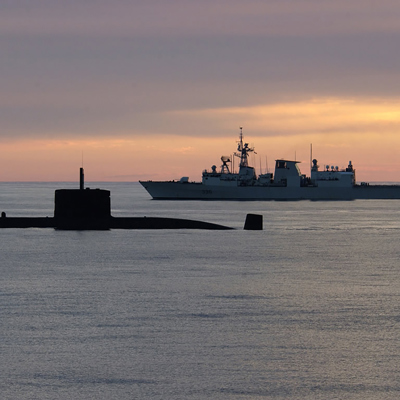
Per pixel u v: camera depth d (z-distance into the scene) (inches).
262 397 2684.5
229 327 3735.2
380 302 4471.0
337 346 3368.6
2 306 4274.1
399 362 3115.2
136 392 2731.3
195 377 2903.5
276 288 5017.2
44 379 2874.0
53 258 6697.8
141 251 7327.8
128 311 4131.4
